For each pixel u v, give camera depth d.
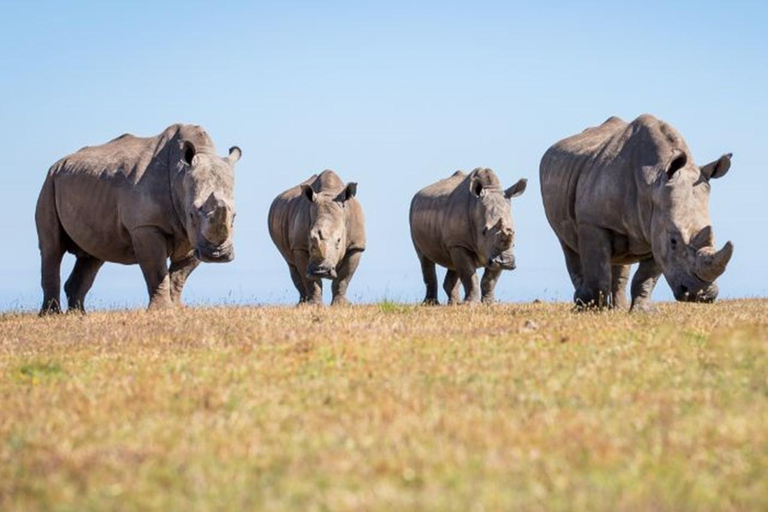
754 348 32.44
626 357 31.81
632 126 53.41
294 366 31.16
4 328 49.78
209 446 21.47
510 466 19.33
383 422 23.14
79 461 20.61
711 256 45.81
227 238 57.25
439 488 18.09
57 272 67.62
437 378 28.50
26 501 18.44
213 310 56.50
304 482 18.72
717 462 19.73
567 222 57.72
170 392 27.69
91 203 63.28
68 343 40.88
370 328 41.12
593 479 18.50
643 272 53.25
